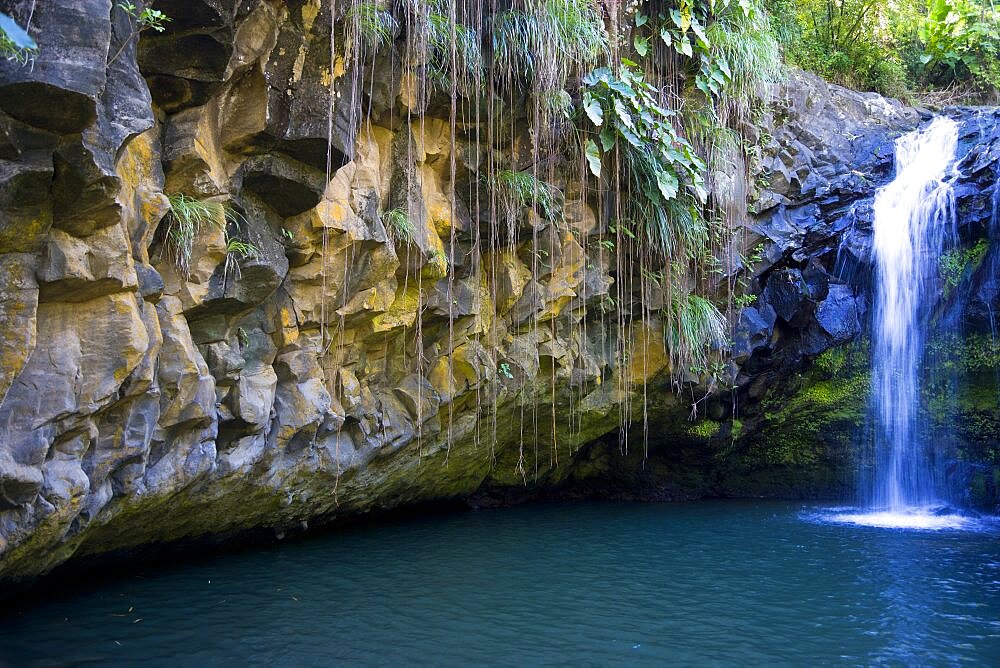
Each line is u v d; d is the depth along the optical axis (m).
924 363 11.13
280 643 5.15
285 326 6.25
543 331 8.93
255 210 5.73
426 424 8.23
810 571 7.35
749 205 10.52
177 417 5.42
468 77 7.02
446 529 9.27
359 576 6.90
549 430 10.34
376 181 6.55
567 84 8.05
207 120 5.17
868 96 12.24
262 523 7.57
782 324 11.06
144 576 6.55
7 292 4.11
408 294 7.34
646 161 8.62
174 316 5.25
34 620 5.34
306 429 6.65
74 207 4.20
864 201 11.16
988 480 10.95
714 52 9.27
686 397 10.95
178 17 4.54
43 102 3.72
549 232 8.29
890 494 11.42
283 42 5.25
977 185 10.56
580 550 8.20
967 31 13.85
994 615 6.02
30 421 4.31
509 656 5.04
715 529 9.48
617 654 5.12
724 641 5.40
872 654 5.20
